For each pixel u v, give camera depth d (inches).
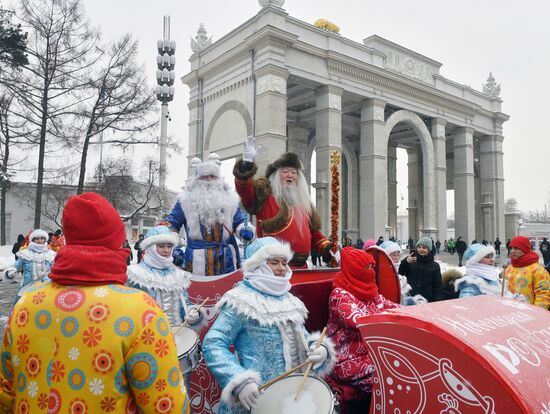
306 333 113.1
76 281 64.6
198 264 168.7
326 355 102.6
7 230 1454.2
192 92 1170.6
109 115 962.7
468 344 76.5
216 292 151.1
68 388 60.5
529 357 81.4
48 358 62.2
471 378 75.6
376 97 1157.1
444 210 1334.9
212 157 179.8
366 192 1151.0
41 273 303.1
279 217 165.8
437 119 1338.6
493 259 207.0
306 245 169.6
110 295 64.4
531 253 223.6
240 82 1013.2
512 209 1678.2
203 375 141.3
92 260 65.2
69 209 67.3
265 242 113.2
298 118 1317.7
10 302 442.9
